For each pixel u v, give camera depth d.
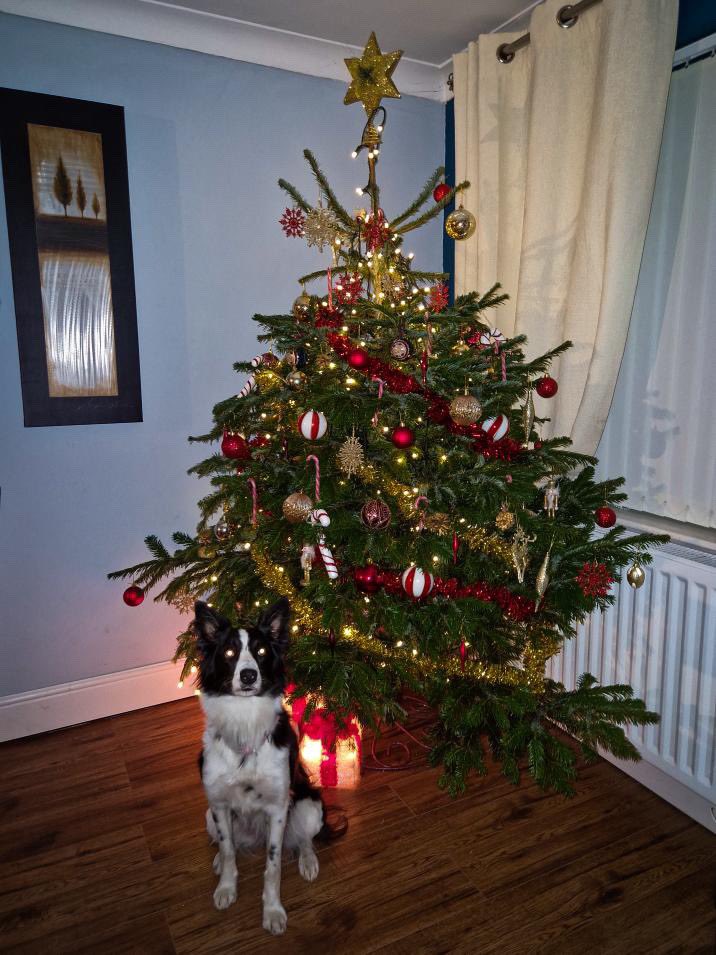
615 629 2.61
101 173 2.80
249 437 2.44
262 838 2.27
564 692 2.19
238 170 3.10
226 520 2.47
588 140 2.47
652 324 2.62
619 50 2.28
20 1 2.59
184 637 2.62
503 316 3.00
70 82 2.74
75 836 2.42
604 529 2.60
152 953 1.96
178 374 3.14
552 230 2.65
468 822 2.47
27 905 2.12
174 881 2.21
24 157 2.67
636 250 2.36
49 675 3.09
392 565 2.10
